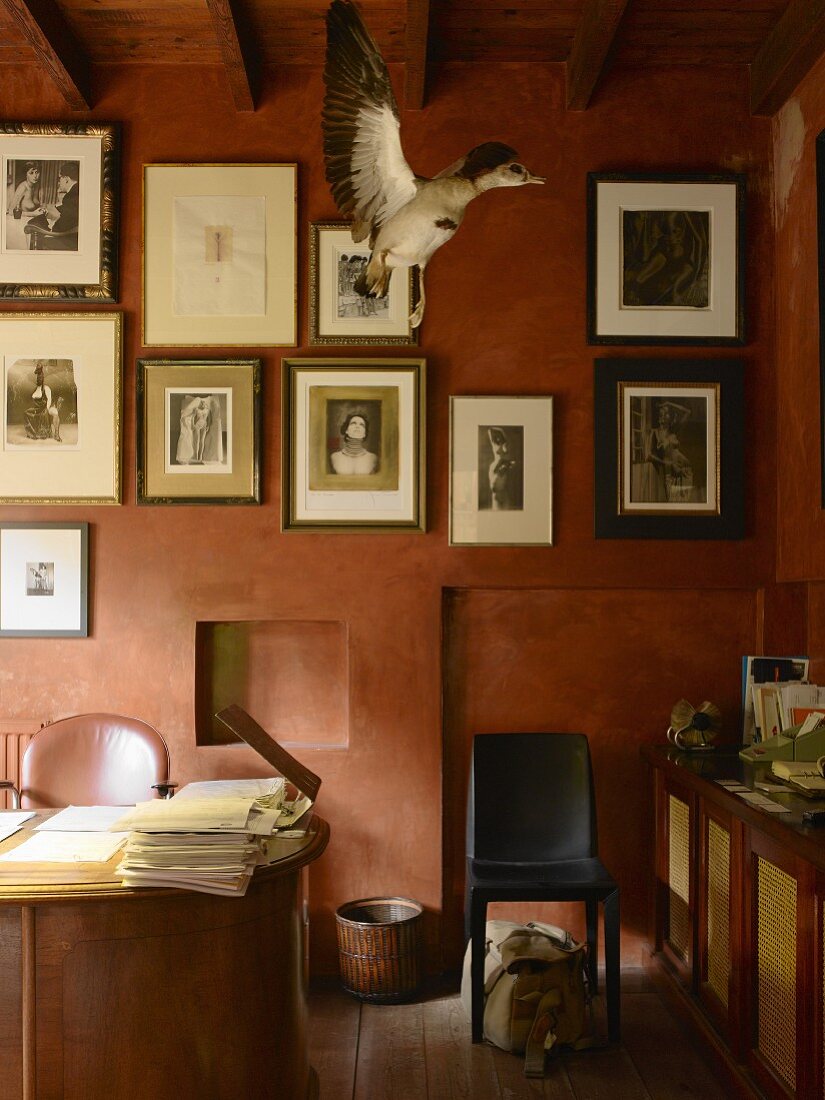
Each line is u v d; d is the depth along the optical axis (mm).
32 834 2533
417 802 3613
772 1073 2426
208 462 3664
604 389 3670
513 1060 2939
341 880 3602
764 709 3379
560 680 3705
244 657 3752
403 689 3633
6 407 3668
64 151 3676
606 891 2982
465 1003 3262
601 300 3682
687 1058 2941
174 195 3689
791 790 2682
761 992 2541
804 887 2199
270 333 3678
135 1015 2145
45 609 3648
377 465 3656
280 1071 2332
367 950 3330
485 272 3709
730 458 3680
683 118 3730
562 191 3717
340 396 3668
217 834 2174
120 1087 2133
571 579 3660
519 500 3666
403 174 2248
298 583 3656
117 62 3717
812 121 3377
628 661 3713
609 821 3689
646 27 3463
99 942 2135
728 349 3721
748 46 3596
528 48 3631
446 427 3697
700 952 3018
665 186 3691
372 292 2410
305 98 3729
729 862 2748
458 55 3670
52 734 3158
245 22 3385
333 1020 3230
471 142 3715
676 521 3654
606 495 3650
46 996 2121
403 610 3646
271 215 3689
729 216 3699
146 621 3654
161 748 3125
